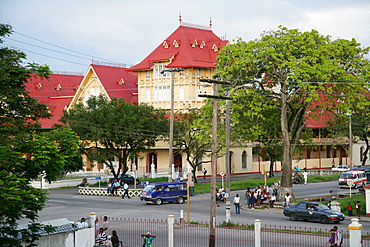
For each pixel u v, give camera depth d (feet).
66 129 83.71
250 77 170.71
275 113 185.57
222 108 198.80
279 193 177.88
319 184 241.35
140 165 284.41
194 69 271.08
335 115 181.68
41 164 74.79
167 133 226.38
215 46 282.36
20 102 80.79
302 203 137.28
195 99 271.90
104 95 260.42
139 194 199.72
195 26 291.38
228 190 131.34
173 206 169.48
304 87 160.04
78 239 98.43
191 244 105.91
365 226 128.98
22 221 135.13
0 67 74.59
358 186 220.02
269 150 263.29
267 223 132.36
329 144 312.91
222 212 156.15
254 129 176.65
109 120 213.87
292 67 159.63
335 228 96.68
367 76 172.24
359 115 252.01
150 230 123.24
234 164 292.40
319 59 167.94
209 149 241.55
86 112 220.43
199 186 222.69
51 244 92.53
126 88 300.40
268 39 168.25
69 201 184.85
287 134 172.55
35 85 321.93
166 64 276.00
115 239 103.81
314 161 335.67
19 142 75.05
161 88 278.26
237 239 109.09
